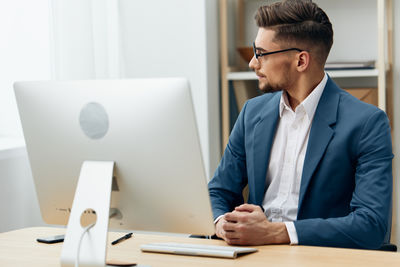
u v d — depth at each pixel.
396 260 1.22
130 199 1.23
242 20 3.19
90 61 2.65
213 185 1.86
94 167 1.21
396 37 2.97
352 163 1.61
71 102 1.23
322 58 1.69
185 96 1.13
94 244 1.16
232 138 1.91
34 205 2.60
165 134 1.16
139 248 1.39
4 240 1.51
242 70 3.21
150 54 2.90
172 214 1.21
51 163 1.29
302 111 1.71
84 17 2.62
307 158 1.63
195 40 2.81
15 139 2.64
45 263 1.29
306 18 1.65
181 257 1.29
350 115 1.62
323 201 1.61
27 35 2.63
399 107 3.00
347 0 3.03
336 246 1.40
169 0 2.84
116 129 1.19
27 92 1.28
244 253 1.31
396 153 3.03
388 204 1.50
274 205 1.73
